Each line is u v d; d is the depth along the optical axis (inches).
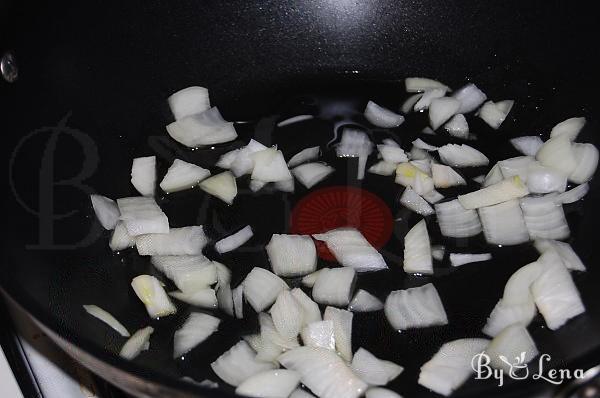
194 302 18.8
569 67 20.7
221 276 19.2
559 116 20.9
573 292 18.2
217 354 18.0
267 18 22.4
